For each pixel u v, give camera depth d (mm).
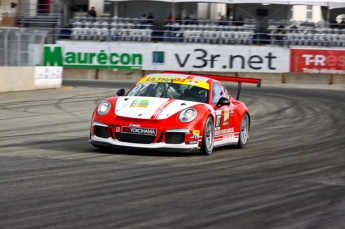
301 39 75500
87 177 17562
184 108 22781
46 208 13609
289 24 79125
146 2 80562
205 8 82562
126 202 14539
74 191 15547
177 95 24203
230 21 77000
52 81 57312
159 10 80812
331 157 25016
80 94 52719
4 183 16281
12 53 52500
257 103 50625
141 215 13312
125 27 77438
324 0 77562
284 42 74875
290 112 45281
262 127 36438
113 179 17422
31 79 54375
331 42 76250
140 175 18234
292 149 27234
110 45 73812
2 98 47250
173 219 13102
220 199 15438
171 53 74062
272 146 28188
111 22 79938
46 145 24875
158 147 21844
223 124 25016
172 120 22062
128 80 73812
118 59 73938
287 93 60438
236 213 14008
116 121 22094
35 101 46188
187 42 74812
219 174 19266
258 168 21094
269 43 77375
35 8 79625
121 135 22016
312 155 25422
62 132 30203
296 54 74562
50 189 15688
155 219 13023
